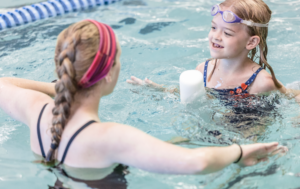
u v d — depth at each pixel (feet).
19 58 9.57
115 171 4.43
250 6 6.57
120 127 4.22
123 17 13.29
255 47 7.32
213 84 7.55
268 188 4.62
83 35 4.08
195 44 10.71
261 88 6.97
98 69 4.14
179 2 14.74
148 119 6.69
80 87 4.25
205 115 6.52
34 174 4.67
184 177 4.59
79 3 14.87
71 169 4.39
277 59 9.38
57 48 4.33
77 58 4.06
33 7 13.71
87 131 4.27
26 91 5.30
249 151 4.47
